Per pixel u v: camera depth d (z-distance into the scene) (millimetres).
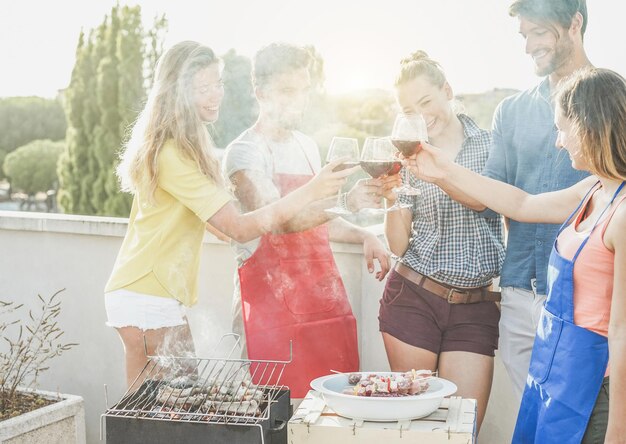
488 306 2713
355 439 1931
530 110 2637
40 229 3312
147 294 2449
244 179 2604
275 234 2617
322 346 2662
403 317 2719
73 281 3297
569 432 1969
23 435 2623
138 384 2488
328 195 2430
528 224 2660
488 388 2711
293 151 2660
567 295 1999
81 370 3314
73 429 2826
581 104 1929
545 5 2510
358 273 3062
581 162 1971
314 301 2664
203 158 2420
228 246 3057
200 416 1938
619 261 1856
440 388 2094
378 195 2473
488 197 2453
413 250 2738
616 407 1860
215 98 2463
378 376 2172
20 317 3416
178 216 2463
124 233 3152
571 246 2012
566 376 1981
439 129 2760
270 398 2045
